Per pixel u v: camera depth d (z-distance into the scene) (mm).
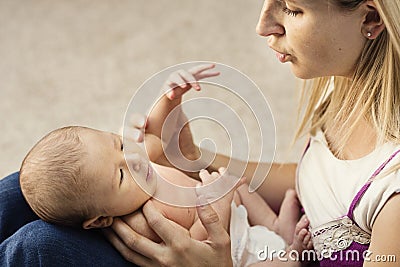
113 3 3494
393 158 1297
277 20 1320
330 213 1454
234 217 1620
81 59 3145
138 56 3143
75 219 1400
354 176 1388
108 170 1409
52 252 1293
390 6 1216
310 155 1563
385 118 1313
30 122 2816
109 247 1396
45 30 3324
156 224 1383
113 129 2770
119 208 1416
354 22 1265
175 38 3229
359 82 1360
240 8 3402
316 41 1288
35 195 1394
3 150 2680
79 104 2900
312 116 1602
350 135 1443
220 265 1412
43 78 3045
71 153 1397
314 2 1245
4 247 1324
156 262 1384
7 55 3178
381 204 1297
